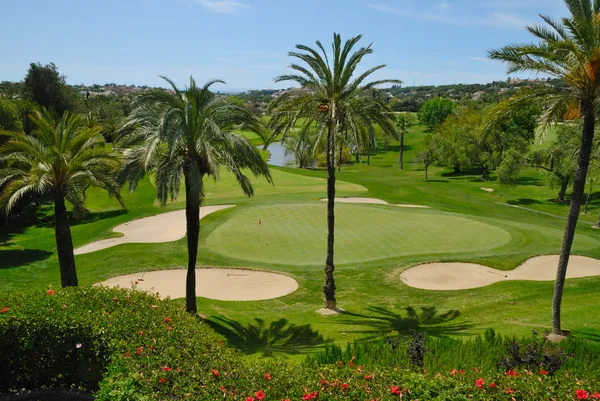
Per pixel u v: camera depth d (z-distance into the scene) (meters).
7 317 10.42
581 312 17.84
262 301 20.77
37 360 10.42
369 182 60.47
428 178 70.38
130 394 7.43
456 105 147.25
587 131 14.91
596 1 14.65
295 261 25.88
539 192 55.12
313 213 36.47
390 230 31.61
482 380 7.96
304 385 7.92
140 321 10.17
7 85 86.00
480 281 23.02
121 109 107.25
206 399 7.29
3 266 27.34
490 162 64.38
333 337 16.31
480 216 39.91
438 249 27.64
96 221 38.75
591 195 53.25
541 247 28.34
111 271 24.80
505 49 15.22
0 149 19.72
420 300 20.55
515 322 17.08
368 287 22.28
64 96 68.31
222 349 9.48
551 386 7.98
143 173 18.88
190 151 17.83
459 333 15.87
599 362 11.36
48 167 19.84
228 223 33.94
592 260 26.22
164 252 27.94
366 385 7.97
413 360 10.89
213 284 22.91
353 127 19.02
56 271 26.08
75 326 10.12
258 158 18.61
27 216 45.09
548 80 15.55
